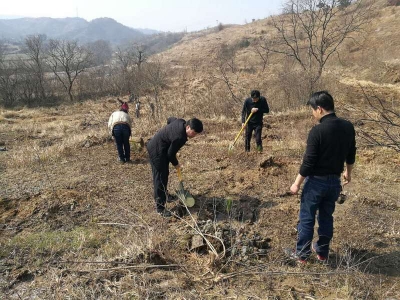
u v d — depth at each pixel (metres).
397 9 33.78
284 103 12.79
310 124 9.86
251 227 4.20
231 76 23.48
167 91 22.30
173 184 5.58
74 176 6.18
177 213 4.50
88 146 8.27
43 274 3.45
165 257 3.54
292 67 17.86
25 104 32.59
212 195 5.15
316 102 3.17
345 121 3.16
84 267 3.47
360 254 3.68
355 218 4.40
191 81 25.22
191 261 3.55
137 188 5.48
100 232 4.19
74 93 35.25
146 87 23.81
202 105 13.80
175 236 3.99
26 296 3.12
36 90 33.53
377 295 3.06
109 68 39.00
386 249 3.75
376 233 4.06
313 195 3.25
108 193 5.30
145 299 3.01
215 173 6.05
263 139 8.82
